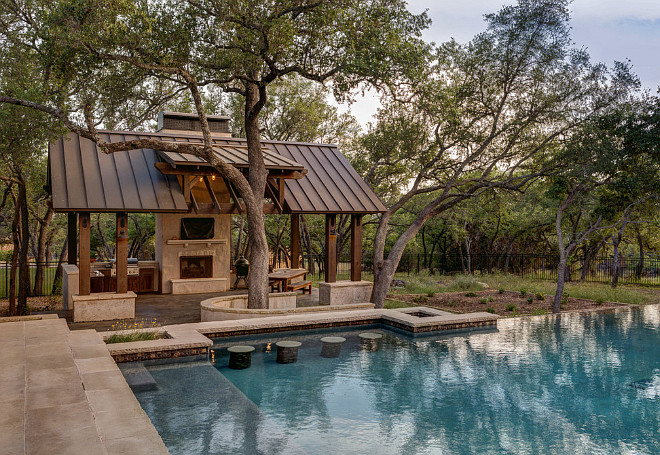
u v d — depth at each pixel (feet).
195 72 43.86
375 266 61.26
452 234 115.75
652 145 59.26
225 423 21.84
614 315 52.19
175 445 19.29
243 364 31.68
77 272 52.65
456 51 58.44
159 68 39.91
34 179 73.41
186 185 49.96
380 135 70.38
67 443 15.30
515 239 120.88
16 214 60.95
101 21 36.63
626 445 20.68
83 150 52.44
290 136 106.83
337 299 55.57
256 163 47.55
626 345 38.55
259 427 21.44
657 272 110.83
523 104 59.36
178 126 66.95
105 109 57.47
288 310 44.39
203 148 42.83
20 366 24.26
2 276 104.27
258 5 40.57
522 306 60.44
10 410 18.13
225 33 41.86
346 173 64.59
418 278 94.48
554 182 64.49
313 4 41.22
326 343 38.09
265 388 27.58
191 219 62.59
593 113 59.41
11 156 50.34
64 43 35.83
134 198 47.34
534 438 21.29
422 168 65.87
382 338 40.57
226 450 18.89
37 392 20.25
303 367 31.89
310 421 22.86
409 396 26.58
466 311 55.98
